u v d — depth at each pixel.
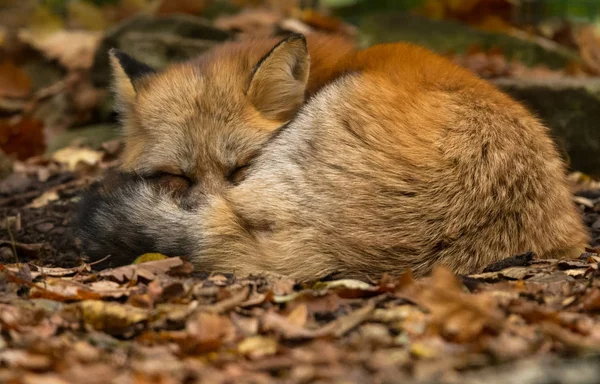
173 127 10.98
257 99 11.09
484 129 9.46
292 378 6.15
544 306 7.75
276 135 10.48
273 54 10.92
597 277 8.68
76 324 7.47
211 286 8.34
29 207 13.67
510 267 8.95
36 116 19.95
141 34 19.47
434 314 7.03
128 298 8.19
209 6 23.58
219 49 12.51
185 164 10.84
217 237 8.98
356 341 6.85
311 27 22.09
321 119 9.45
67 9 27.52
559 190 9.91
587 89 15.20
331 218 8.78
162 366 6.41
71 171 15.95
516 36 20.92
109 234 9.57
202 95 11.05
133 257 9.47
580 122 15.27
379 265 8.81
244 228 8.97
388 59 11.03
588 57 21.41
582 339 6.71
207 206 9.20
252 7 24.48
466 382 5.45
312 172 9.05
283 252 8.73
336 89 9.77
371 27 20.97
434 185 8.97
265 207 8.89
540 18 24.52
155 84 11.52
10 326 7.17
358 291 8.00
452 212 8.98
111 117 19.41
